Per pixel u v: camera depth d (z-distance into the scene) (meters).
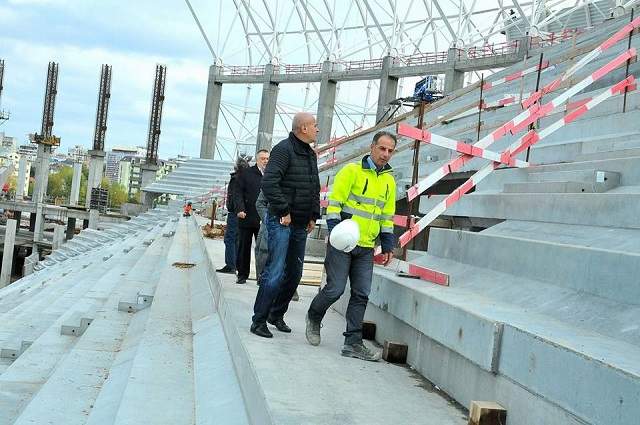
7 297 22.88
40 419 5.45
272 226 6.02
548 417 3.54
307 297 9.22
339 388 4.59
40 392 6.14
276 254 5.97
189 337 7.71
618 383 2.99
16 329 11.12
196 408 5.24
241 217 9.27
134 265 18.11
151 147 71.81
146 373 6.14
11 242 60.62
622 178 7.66
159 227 36.91
